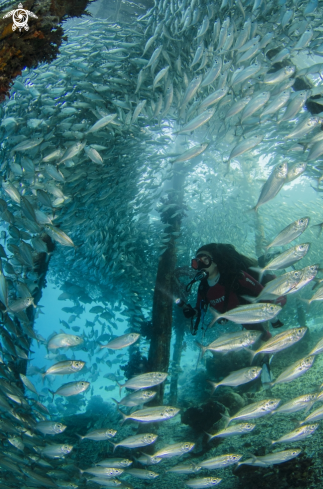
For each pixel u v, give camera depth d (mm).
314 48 3834
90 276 8953
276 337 2764
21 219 4129
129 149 6188
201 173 8539
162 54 4984
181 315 8188
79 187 5785
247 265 3836
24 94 5262
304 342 6953
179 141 8102
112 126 5449
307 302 2865
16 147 4445
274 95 3811
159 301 5836
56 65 5594
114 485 3414
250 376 2840
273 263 2760
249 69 3619
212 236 8891
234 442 4121
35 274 5398
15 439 3613
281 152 5738
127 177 6414
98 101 5207
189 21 4328
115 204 6586
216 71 3783
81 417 7441
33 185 4754
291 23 4234
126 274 7160
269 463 2779
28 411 4121
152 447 4809
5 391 3643
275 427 3969
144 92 5508
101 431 3504
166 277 5941
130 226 7059
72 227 6785
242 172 9133
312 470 2871
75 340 3875
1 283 3527
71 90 5516
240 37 3879
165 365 5539
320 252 8844
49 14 2254
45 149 5148
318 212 9969
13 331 3965
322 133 3180
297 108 3408
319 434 3322
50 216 4250
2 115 5328
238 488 3240
